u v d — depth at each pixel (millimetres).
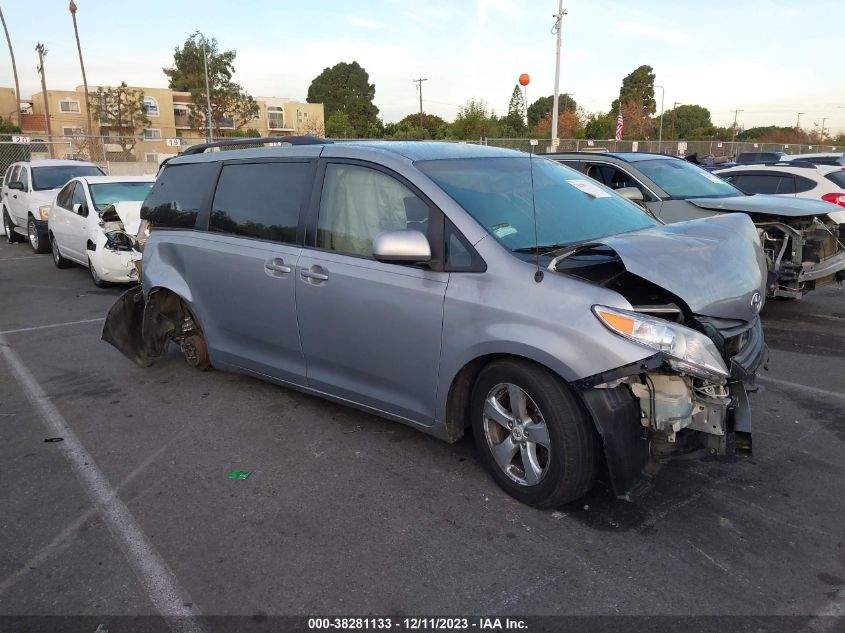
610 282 3303
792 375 5383
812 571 2852
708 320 3182
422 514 3361
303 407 4840
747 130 83812
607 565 2914
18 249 14117
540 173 4250
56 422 4676
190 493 3639
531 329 3137
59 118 58969
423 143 4312
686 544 3057
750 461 3865
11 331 7277
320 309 4094
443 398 3584
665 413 3002
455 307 3422
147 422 4637
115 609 2713
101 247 9188
